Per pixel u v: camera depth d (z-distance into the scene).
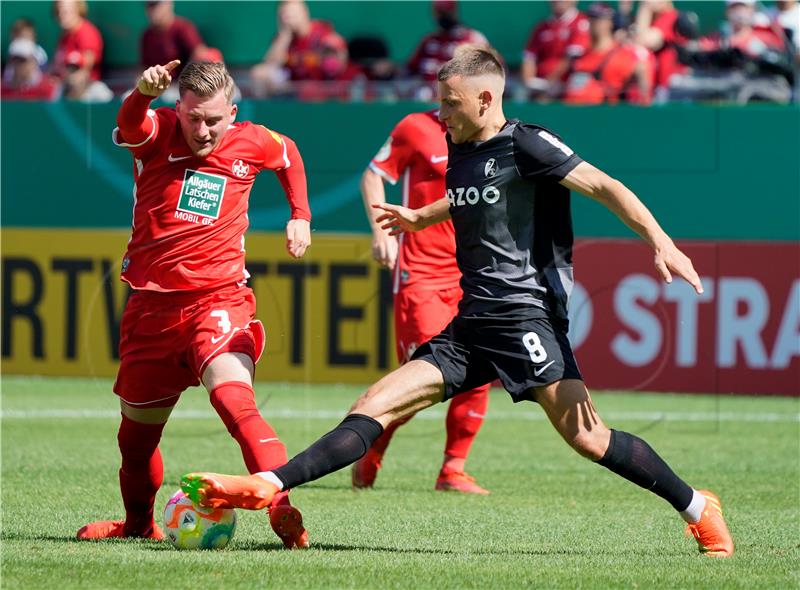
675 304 40.12
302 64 50.28
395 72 50.22
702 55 47.06
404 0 56.16
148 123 16.38
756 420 36.72
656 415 37.25
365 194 25.23
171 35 51.59
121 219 43.00
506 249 16.06
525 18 55.09
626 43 46.38
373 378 40.41
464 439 24.64
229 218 17.00
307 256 40.44
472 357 16.22
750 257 40.12
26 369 42.16
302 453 15.28
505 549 17.41
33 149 43.06
